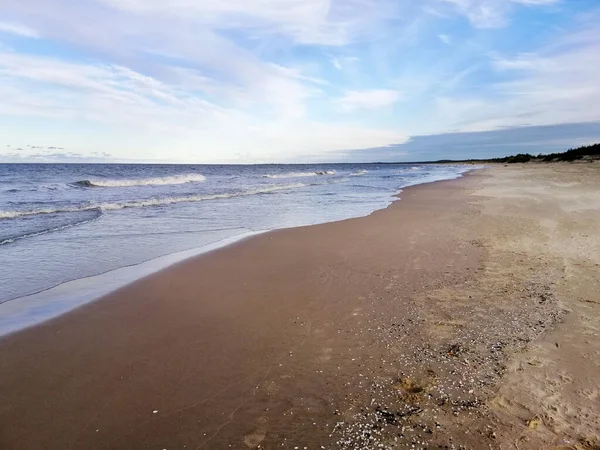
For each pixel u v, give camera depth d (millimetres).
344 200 19562
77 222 12016
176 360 3926
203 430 2922
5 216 12609
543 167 50719
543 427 2826
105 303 5457
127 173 47406
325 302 5469
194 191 24266
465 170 62406
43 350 4109
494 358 3822
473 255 7758
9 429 2900
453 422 2924
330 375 3646
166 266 7305
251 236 10094
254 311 5180
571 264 6777
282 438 2830
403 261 7523
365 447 2715
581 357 3762
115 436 2850
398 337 4367
